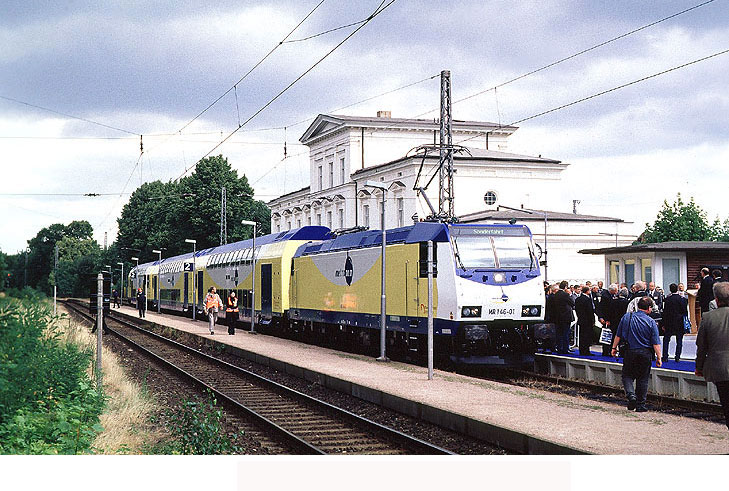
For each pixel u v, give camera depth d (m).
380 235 24.98
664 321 18.61
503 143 67.25
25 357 11.08
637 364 13.98
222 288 45.81
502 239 20.97
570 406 14.55
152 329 45.88
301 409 16.66
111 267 103.25
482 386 17.41
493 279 20.38
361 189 60.66
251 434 14.01
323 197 67.62
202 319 51.97
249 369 24.81
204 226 85.25
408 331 22.52
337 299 28.00
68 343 15.95
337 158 65.56
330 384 19.50
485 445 12.45
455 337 20.41
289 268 33.75
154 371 24.62
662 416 13.59
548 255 50.12
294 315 32.81
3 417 10.48
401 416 15.39
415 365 22.48
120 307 82.00
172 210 88.44
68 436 11.18
